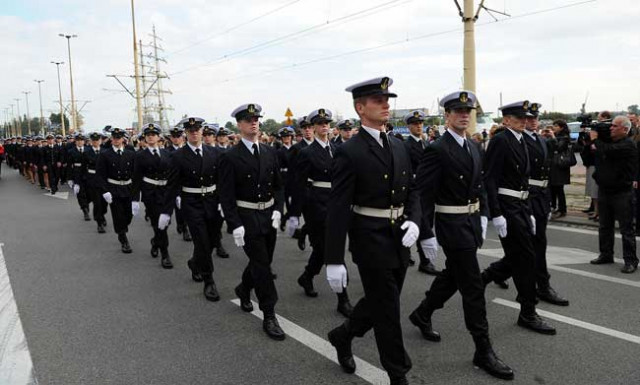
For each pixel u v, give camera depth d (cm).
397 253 316
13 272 655
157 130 718
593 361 362
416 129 661
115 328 453
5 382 352
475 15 1333
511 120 428
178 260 721
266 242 466
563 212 940
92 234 928
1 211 1237
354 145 316
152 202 710
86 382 350
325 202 525
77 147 1126
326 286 578
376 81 312
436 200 375
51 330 449
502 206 422
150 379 354
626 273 581
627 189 586
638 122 795
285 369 366
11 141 3070
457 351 389
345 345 355
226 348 405
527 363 362
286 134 948
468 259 360
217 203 554
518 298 430
